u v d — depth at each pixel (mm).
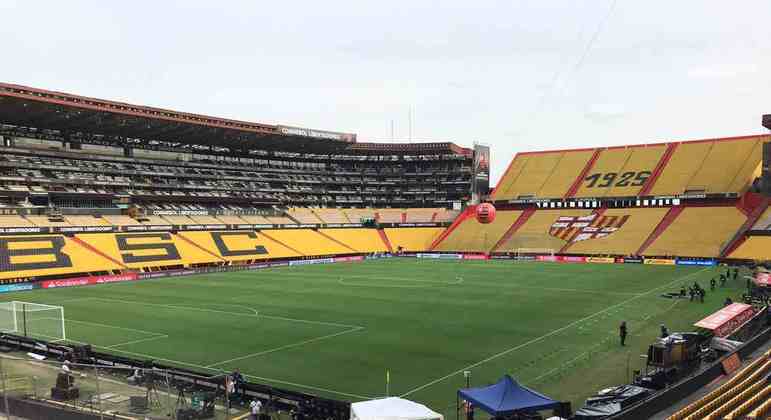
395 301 58750
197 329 44719
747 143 120875
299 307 55219
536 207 132625
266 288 69938
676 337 32094
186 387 27250
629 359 34594
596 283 71812
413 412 20438
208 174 124375
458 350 37656
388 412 20359
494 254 117375
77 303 58562
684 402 25031
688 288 64625
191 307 55500
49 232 86688
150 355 36625
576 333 42406
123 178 108562
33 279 74875
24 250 80125
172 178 116625
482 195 141125
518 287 69188
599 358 35062
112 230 94500
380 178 152000
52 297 63250
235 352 37375
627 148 136250
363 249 125812
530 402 21391
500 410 20625
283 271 92000
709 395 24188
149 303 58219
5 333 40062
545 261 107750
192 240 101750
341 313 51688
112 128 103812
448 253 121125
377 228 136875
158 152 120312
